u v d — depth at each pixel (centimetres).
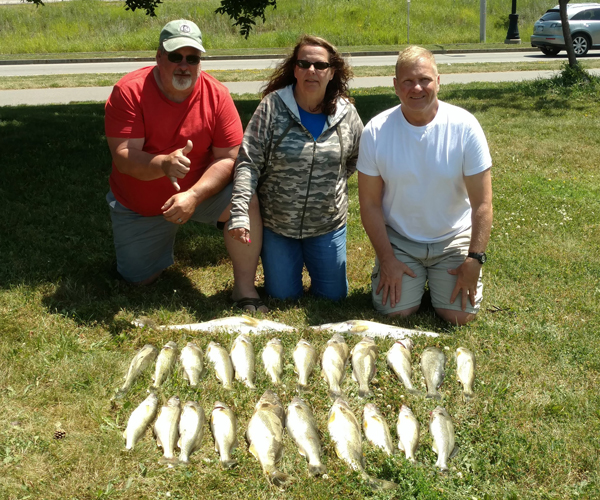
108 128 422
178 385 347
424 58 387
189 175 450
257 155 424
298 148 421
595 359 384
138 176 422
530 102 1262
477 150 404
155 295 465
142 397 339
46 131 973
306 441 299
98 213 630
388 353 373
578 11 2202
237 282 462
